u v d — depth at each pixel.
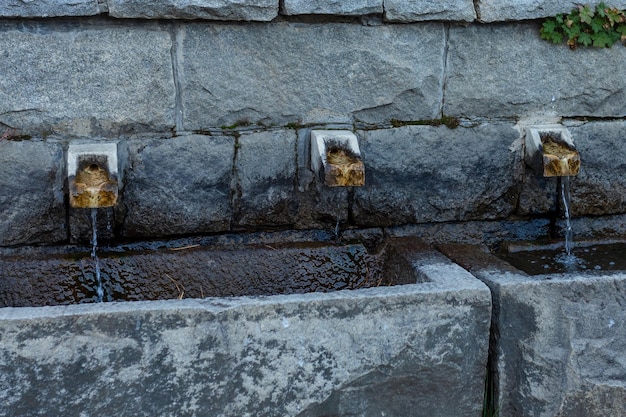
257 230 2.87
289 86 2.73
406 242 2.83
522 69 2.88
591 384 2.39
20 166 2.57
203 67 2.64
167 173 2.69
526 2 2.76
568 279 2.39
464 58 2.83
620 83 2.95
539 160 2.81
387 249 2.83
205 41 2.62
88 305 2.13
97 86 2.58
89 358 2.09
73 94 2.57
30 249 2.69
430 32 2.78
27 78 2.53
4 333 2.04
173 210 2.72
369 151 2.82
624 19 2.85
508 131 2.92
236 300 2.19
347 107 2.79
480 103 2.89
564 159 2.76
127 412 2.13
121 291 2.63
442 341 2.29
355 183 2.59
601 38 2.87
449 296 2.28
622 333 2.40
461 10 2.72
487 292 2.29
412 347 2.27
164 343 2.13
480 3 2.74
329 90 2.76
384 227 2.96
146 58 2.59
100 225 2.69
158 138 2.67
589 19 2.81
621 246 3.02
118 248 2.76
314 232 2.92
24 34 2.49
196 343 2.14
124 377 2.12
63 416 2.10
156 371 2.13
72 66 2.55
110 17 2.54
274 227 2.87
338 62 2.74
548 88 2.91
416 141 2.85
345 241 2.87
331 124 2.80
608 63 2.92
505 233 3.05
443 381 2.32
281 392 2.21
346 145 2.71
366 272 2.81
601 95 2.96
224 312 2.15
